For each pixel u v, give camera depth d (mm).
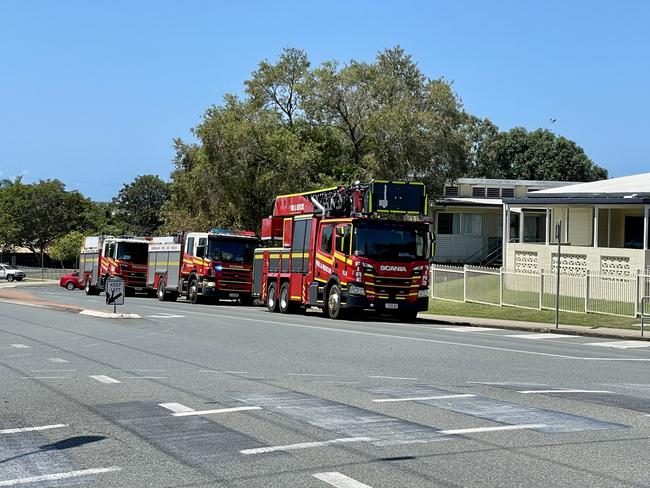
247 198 53406
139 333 21469
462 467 7082
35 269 98000
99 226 107688
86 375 13242
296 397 10930
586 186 40625
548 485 6516
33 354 16469
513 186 63312
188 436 8438
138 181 122312
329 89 53656
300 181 50781
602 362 15750
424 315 30828
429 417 9469
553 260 36406
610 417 9508
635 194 34875
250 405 10273
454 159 52875
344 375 13281
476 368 14383
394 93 54719
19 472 7059
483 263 56875
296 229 31203
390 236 27328
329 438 8297
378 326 24938
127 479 6785
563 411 9898
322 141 54250
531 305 31453
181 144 62062
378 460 7340
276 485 6539
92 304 36812
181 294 44125
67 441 8266
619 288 28266
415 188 27422
